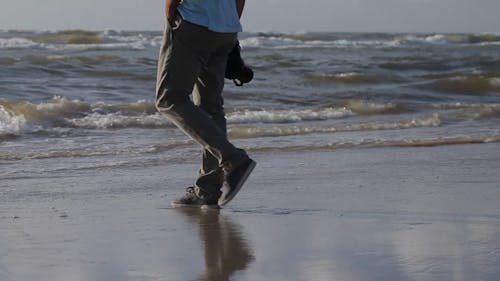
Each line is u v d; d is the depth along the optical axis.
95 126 27.69
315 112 32.88
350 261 8.72
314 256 9.05
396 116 33.75
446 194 14.08
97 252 9.42
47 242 10.01
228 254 9.30
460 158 20.00
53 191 15.02
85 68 48.06
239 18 13.09
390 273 8.13
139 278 8.13
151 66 52.03
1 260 8.93
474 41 147.38
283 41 115.25
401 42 133.75
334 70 57.94
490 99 42.59
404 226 10.90
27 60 50.56
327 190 14.72
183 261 8.95
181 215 12.23
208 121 12.56
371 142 23.64
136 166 19.02
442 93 44.34
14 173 17.80
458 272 8.11
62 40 96.81
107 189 15.33
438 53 95.06
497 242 9.66
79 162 19.69
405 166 18.41
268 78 48.31
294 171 17.55
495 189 14.70
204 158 12.99
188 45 12.37
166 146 22.84
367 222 11.28
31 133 25.53
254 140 24.45
